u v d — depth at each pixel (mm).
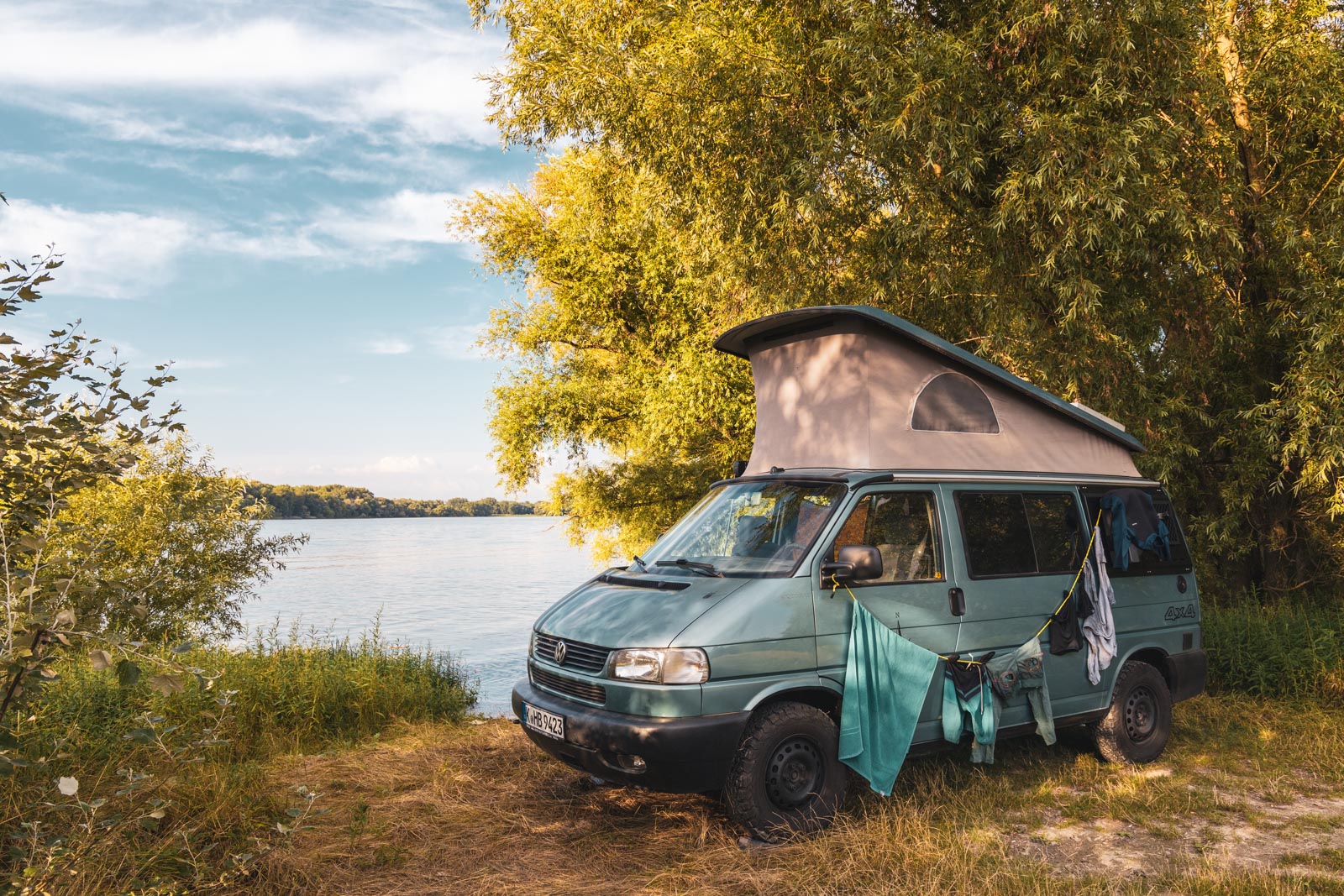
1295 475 9414
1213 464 9938
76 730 5227
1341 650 8109
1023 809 5344
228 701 4703
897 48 8984
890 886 4113
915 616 5285
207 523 11250
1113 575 6309
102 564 10031
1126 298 8938
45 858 3658
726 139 9516
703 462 19766
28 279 3877
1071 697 5957
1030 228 8578
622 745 4488
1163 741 6426
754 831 4668
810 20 9664
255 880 4199
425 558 98812
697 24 10133
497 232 21531
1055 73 8203
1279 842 4812
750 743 4691
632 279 19344
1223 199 8977
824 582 5020
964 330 9820
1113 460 6695
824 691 4945
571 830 5059
